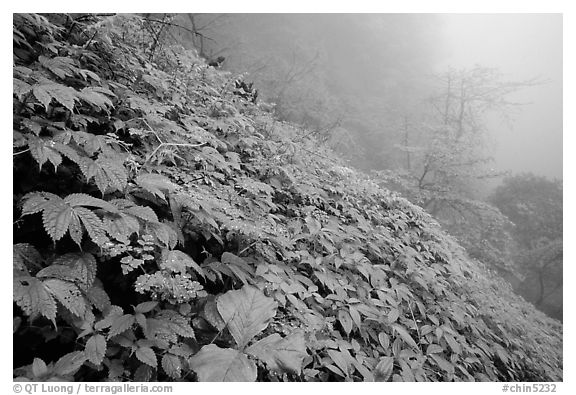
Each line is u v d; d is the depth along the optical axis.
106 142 2.13
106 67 3.10
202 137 3.09
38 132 1.84
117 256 1.93
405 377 2.30
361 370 2.15
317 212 3.70
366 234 4.01
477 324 3.78
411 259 3.87
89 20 3.00
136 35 3.88
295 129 6.73
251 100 5.91
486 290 5.23
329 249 3.12
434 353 2.88
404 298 3.11
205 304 1.99
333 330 2.43
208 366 1.60
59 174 2.01
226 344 1.92
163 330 1.65
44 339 1.57
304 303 2.49
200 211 2.23
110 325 1.56
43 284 1.45
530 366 3.99
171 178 2.58
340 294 2.68
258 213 2.95
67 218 1.55
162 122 2.93
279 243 2.78
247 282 2.26
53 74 2.39
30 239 1.78
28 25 2.46
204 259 2.40
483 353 3.43
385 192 5.78
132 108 2.81
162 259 1.83
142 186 1.98
